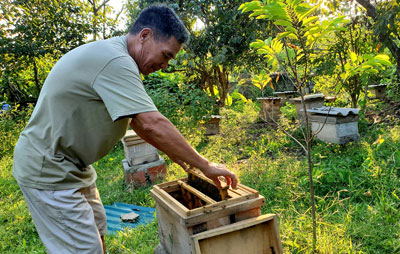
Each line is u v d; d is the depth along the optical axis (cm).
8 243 310
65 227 158
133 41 163
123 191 439
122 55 150
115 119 141
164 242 224
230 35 686
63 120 151
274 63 248
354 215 274
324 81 801
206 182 212
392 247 222
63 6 852
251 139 630
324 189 328
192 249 163
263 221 178
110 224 342
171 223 201
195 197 221
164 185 234
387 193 294
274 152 518
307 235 243
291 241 234
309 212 289
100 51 150
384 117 620
